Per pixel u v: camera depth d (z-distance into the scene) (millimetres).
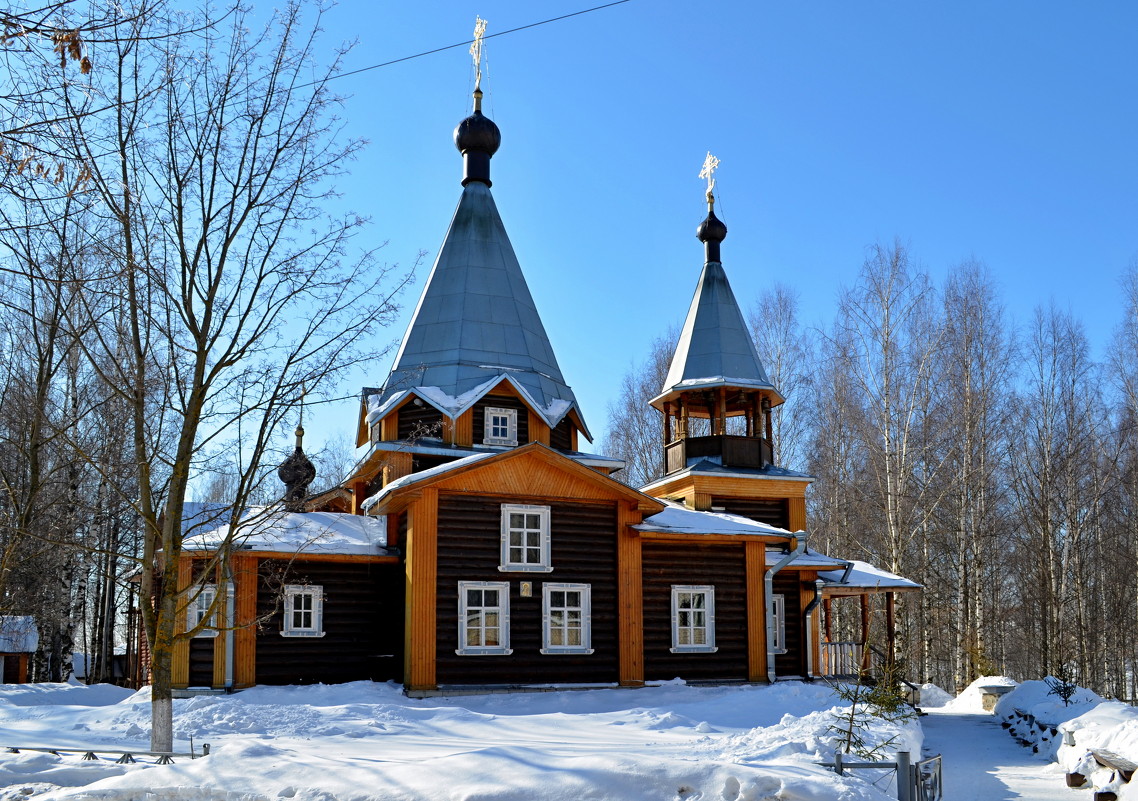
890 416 39156
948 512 41938
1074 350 41875
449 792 10102
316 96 16047
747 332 33406
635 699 23672
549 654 24734
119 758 13531
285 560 24656
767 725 18812
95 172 13312
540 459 25250
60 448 19047
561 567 25219
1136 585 40438
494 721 18328
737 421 49375
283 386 15516
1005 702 25500
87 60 8844
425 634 23438
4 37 8586
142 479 14656
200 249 15188
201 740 16266
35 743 14992
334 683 24797
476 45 33312
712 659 26719
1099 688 43250
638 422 51531
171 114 15266
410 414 28297
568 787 10031
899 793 11078
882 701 14766
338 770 11023
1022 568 44219
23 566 26781
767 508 31500
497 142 32469
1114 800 13719
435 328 29672
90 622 51000
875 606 45188
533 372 29422
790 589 29234
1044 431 40250
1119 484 41156
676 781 10078
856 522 43938
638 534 26078
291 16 15961
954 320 40594
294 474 29844
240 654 23844
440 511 24312
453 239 31156
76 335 14492
